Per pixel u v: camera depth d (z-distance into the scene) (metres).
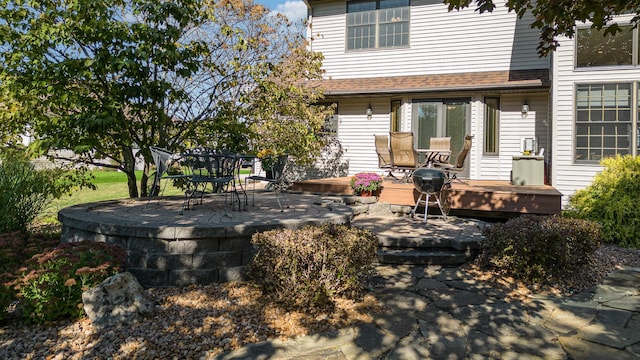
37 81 5.65
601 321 3.45
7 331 3.18
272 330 3.15
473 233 5.93
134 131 6.69
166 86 6.43
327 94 11.52
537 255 4.33
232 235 4.21
